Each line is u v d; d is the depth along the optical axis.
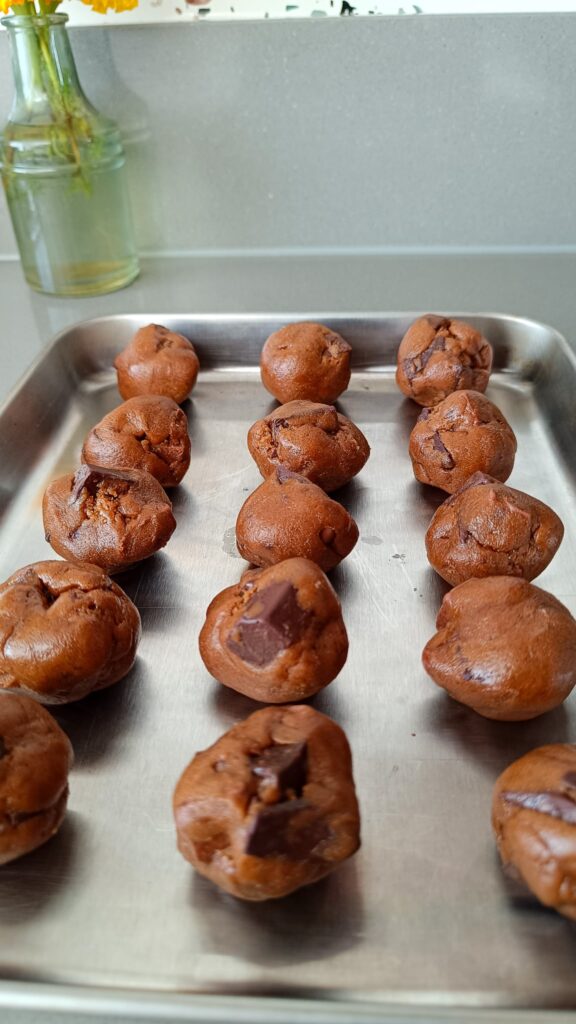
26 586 0.24
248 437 0.33
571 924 0.18
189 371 0.37
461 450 0.31
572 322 0.40
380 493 0.32
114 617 0.24
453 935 0.18
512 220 0.46
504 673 0.22
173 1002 0.16
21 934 0.18
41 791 0.19
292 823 0.18
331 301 0.43
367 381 0.40
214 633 0.23
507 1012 0.15
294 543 0.27
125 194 0.44
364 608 0.27
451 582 0.27
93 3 0.39
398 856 0.20
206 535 0.31
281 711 0.20
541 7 0.40
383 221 0.47
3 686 0.23
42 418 0.36
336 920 0.18
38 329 0.42
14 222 0.43
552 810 0.18
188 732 0.23
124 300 0.44
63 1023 0.17
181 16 0.41
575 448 0.33
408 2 0.40
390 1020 0.15
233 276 0.46
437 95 0.42
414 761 0.22
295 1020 0.16
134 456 0.31
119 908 0.19
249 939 0.18
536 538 0.26
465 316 0.39
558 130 0.43
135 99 0.43
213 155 0.45
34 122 0.39
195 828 0.18
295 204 0.46
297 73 0.42
